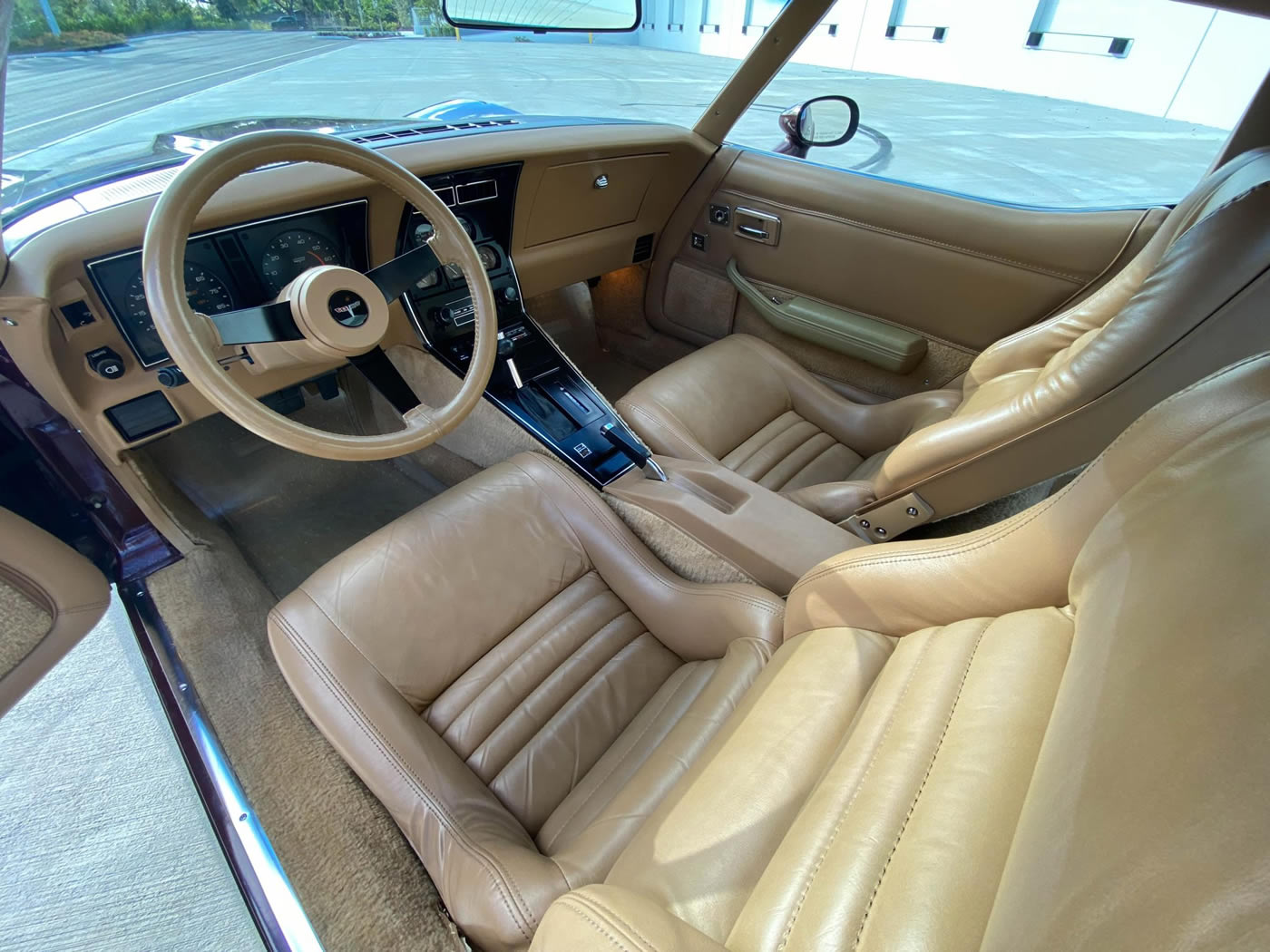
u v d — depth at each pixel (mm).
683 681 966
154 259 678
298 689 870
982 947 368
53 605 905
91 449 1095
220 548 1387
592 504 1096
